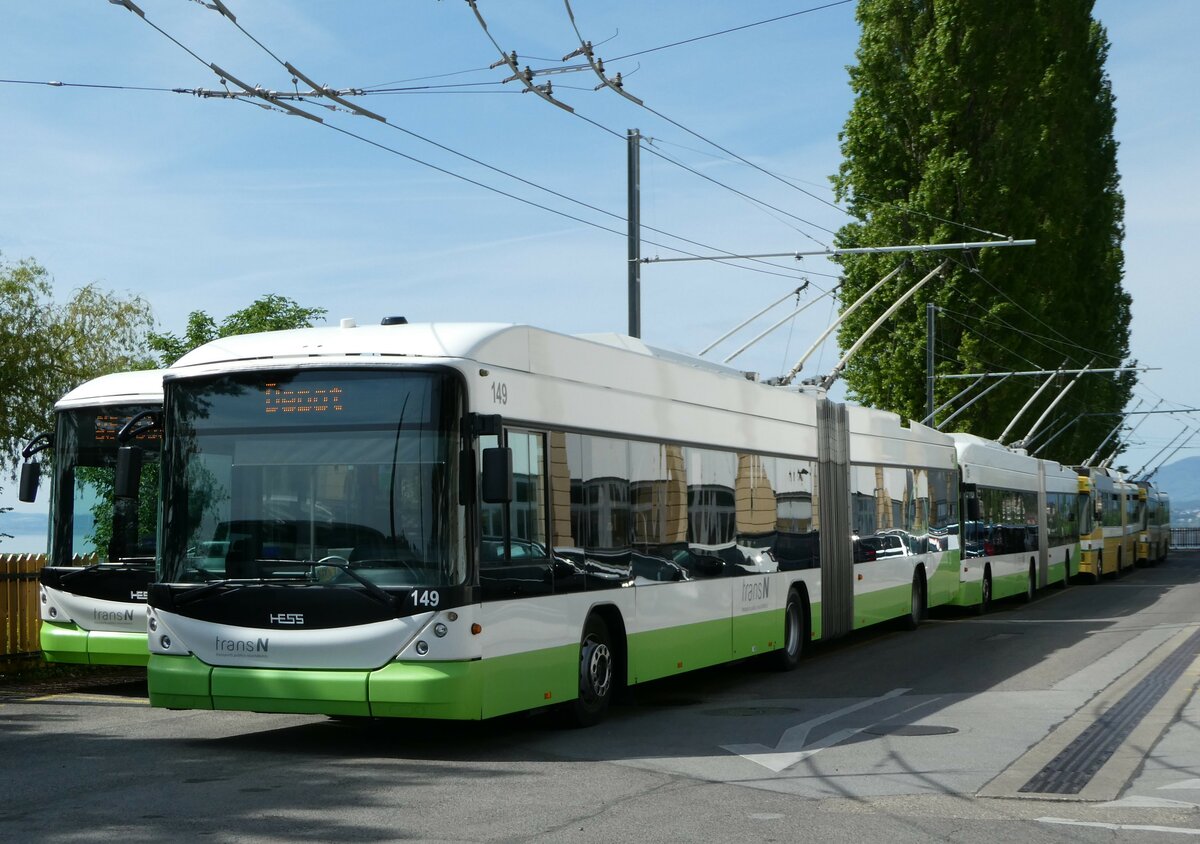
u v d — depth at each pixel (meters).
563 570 11.40
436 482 10.01
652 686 15.55
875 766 9.99
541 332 11.45
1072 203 49.84
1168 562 63.97
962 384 43.72
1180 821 8.13
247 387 10.52
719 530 14.85
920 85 43.00
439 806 8.40
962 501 26.98
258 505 10.34
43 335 21.30
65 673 16.72
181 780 9.29
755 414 16.22
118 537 14.44
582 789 9.01
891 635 22.33
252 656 10.14
